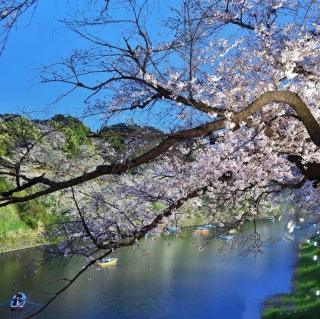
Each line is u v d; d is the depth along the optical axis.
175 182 7.11
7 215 30.42
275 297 23.22
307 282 24.67
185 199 6.87
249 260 31.42
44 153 5.45
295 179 9.27
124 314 20.83
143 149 6.20
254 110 4.50
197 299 23.25
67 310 20.88
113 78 4.88
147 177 7.45
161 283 25.92
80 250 5.89
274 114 6.32
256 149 6.92
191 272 28.45
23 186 4.50
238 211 9.12
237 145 6.51
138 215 7.29
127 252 34.56
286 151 6.81
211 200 8.59
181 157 7.02
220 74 7.38
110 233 6.12
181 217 8.38
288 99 4.60
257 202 8.77
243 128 6.34
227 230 9.05
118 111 5.97
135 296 23.47
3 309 20.05
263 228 39.81
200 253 33.72
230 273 28.19
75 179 4.57
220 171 6.83
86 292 23.92
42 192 4.52
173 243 37.62
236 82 7.01
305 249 33.28
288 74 6.26
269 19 7.63
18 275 24.16
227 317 20.84
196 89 6.41
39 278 22.75
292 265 29.56
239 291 24.53
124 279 26.70
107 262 30.11
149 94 6.27
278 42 7.62
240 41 7.24
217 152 6.54
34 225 31.12
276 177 7.42
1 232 29.91
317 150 6.55
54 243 6.74
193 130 4.50
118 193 7.28
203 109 5.47
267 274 27.72
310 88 6.62
